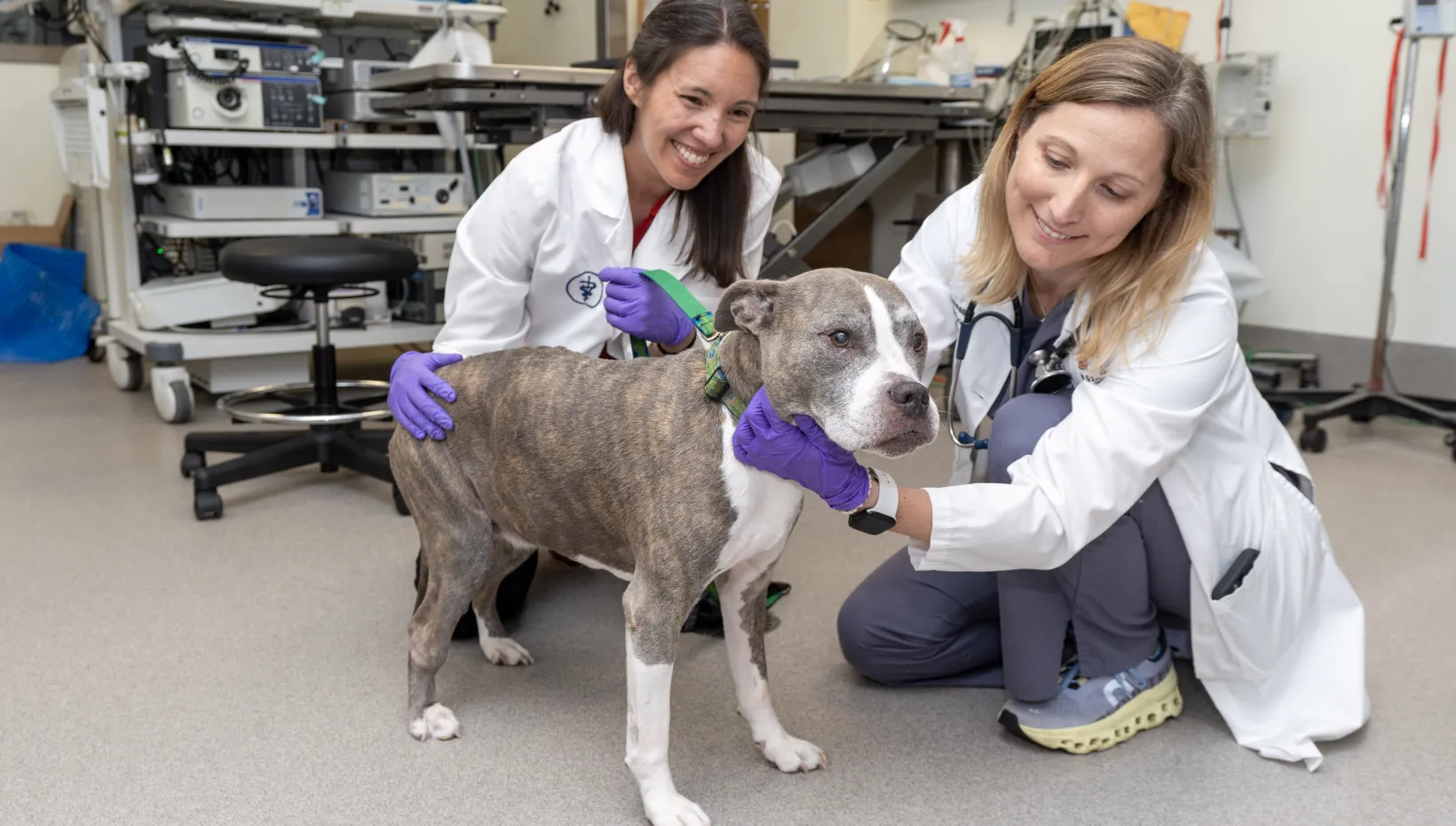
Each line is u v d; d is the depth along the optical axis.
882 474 1.44
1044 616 1.62
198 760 1.60
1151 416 1.45
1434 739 1.69
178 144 3.57
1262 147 4.12
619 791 1.54
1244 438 1.61
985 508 1.44
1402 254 3.83
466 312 1.92
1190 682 1.91
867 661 1.82
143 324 3.71
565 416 1.46
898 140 3.80
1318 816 1.49
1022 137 1.52
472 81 2.81
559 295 1.97
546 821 1.46
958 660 1.84
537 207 1.85
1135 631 1.67
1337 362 4.02
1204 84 1.41
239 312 3.81
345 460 2.85
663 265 1.99
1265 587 1.60
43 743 1.64
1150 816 1.49
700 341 1.79
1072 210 1.38
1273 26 4.02
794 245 3.67
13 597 2.20
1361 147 3.86
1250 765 1.63
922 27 4.39
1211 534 1.58
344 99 4.04
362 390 4.10
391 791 1.53
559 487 1.48
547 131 2.91
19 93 5.26
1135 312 1.48
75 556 2.44
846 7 5.06
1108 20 4.01
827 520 2.73
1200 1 4.14
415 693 1.68
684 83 1.71
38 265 4.86
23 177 5.33
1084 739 1.64
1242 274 3.67
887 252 5.00
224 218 3.68
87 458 3.23
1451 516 2.78
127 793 1.51
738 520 1.35
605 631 2.10
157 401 3.64
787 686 1.87
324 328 2.93
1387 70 3.75
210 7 3.64
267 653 1.96
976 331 1.72
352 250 2.85
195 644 2.00
